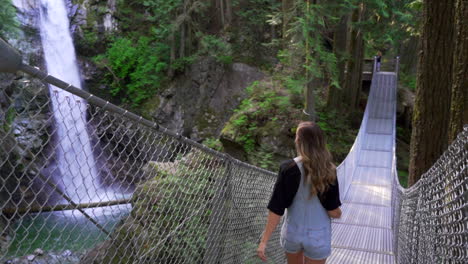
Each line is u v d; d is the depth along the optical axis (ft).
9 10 47.96
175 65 64.39
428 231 7.98
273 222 7.98
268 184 13.12
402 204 15.19
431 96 18.25
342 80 54.54
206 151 7.91
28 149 3.85
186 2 63.77
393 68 83.05
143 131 5.79
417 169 18.85
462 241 4.57
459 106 10.76
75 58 66.90
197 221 7.93
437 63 17.94
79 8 68.69
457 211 4.98
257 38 66.85
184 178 7.38
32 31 61.26
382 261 17.21
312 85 40.47
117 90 66.90
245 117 42.68
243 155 41.60
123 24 71.31
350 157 37.96
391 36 49.37
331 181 7.79
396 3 45.78
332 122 51.72
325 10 37.14
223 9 68.90
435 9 17.67
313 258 7.98
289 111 43.21
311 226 7.91
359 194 34.27
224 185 9.24
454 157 5.31
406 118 63.62
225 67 63.72
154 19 66.54
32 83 4.11
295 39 37.35
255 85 48.93
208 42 63.26
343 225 23.93
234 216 9.81
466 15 10.51
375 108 63.72
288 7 41.73
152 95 66.54
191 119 63.05
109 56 67.36
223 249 9.13
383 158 46.78
